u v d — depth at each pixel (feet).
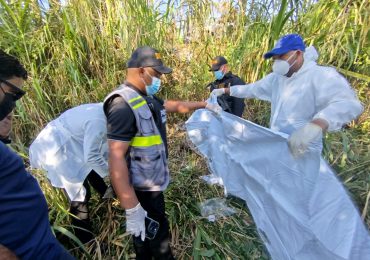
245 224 7.43
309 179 6.12
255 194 7.46
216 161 8.63
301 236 6.32
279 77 7.09
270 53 6.29
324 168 6.07
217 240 6.92
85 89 10.11
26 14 9.56
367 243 5.85
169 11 12.19
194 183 8.65
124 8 10.66
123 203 4.91
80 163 6.22
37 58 9.78
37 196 2.42
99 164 5.99
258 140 7.08
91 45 10.32
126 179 4.86
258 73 11.39
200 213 7.63
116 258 6.55
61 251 2.67
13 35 8.86
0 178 2.14
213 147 8.63
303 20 10.73
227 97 9.86
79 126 6.00
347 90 5.66
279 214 6.71
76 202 6.47
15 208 2.21
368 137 9.46
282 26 10.23
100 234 6.93
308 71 6.20
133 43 10.80
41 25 10.22
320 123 5.29
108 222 7.14
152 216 5.59
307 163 6.09
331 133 9.01
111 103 4.82
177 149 10.19
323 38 10.16
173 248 6.73
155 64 4.99
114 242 6.72
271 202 6.93
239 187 8.07
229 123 7.68
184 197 8.03
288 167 6.45
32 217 2.35
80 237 6.68
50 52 10.09
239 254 6.64
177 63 12.12
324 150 8.61
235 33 12.27
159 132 5.37
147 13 11.15
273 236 6.77
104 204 7.61
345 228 5.96
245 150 7.54
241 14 12.09
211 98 8.69
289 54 6.17
